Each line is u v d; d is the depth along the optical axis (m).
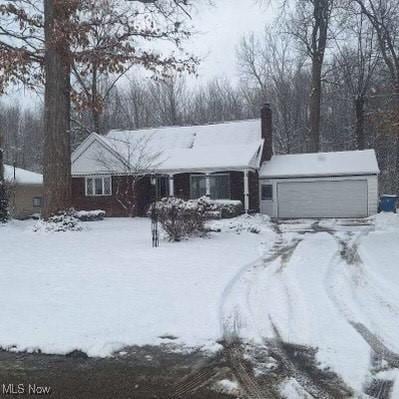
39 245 13.52
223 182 28.19
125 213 28.80
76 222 17.34
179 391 4.73
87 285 8.70
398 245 13.77
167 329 6.45
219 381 4.94
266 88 50.62
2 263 10.80
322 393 4.62
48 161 17.09
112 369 5.29
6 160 58.28
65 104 17.25
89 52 16.61
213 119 54.84
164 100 52.69
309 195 28.17
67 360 5.56
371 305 7.46
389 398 4.49
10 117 60.44
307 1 35.34
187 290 8.31
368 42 35.22
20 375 5.17
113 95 51.06
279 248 13.66
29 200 35.78
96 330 6.38
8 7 16.53
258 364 5.36
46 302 7.66
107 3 16.22
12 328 6.48
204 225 16.06
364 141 38.47
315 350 5.71
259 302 7.74
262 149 29.22
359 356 5.47
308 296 8.02
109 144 28.64
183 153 28.75
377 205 27.19
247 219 22.84
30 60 17.22
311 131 36.22
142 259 11.19
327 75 40.59
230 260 11.15
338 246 14.04
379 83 34.59
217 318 6.85
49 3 16.47
